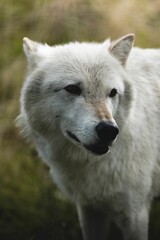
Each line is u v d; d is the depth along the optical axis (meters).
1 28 17.66
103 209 11.75
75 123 10.17
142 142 11.09
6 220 15.48
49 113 10.58
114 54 10.80
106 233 12.97
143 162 11.20
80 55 10.52
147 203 11.77
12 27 17.58
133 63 11.37
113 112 10.36
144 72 11.50
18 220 15.30
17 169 16.28
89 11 17.06
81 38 16.83
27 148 16.61
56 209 15.20
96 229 12.72
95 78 10.22
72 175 11.34
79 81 10.20
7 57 17.28
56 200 15.31
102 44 11.20
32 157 16.50
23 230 15.16
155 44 16.91
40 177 15.95
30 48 11.05
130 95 10.67
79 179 11.31
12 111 16.61
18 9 17.86
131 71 11.15
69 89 10.27
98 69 10.31
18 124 11.41
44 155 11.51
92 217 12.50
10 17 17.75
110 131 9.71
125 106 10.66
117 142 10.84
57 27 16.98
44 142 11.18
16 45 17.38
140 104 11.03
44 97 10.57
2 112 16.73
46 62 10.74
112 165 11.00
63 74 10.34
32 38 17.19
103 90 10.19
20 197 15.63
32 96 10.72
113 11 17.19
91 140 9.87
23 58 17.05
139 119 10.98
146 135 11.15
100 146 9.91
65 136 10.53
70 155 11.03
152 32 17.19
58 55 10.70
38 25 17.23
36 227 15.13
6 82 16.81
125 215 11.49
